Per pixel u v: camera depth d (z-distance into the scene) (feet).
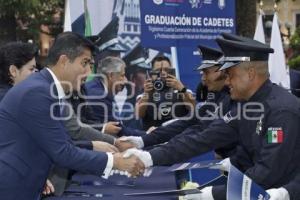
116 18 19.02
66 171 10.21
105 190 10.14
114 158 9.57
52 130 9.13
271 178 8.84
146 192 9.61
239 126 9.70
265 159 8.86
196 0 20.49
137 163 9.84
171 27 20.07
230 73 9.36
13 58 11.77
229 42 9.28
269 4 66.80
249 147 9.52
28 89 9.07
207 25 20.76
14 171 9.04
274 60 21.75
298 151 9.05
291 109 8.96
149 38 19.72
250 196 8.28
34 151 9.20
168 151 10.13
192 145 10.18
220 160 10.85
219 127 10.18
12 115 9.09
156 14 19.79
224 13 21.08
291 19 75.61
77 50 9.46
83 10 18.54
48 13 48.70
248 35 35.01
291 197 8.89
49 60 9.53
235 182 8.27
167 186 10.39
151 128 15.01
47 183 9.98
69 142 9.51
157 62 17.54
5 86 11.82
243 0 34.99
